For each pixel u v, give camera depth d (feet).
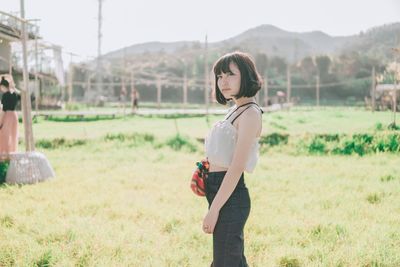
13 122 28.66
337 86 296.30
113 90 248.73
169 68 341.00
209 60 339.98
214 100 8.16
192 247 13.79
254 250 13.41
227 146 7.29
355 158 33.88
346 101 253.65
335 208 18.49
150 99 302.86
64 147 40.68
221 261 7.24
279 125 60.13
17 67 82.69
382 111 111.14
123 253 12.89
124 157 34.96
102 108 141.18
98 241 13.64
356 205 18.63
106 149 40.01
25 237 14.25
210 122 74.02
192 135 46.26
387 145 36.50
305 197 20.35
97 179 25.11
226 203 7.20
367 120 67.41
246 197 7.45
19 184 24.07
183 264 12.25
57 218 16.37
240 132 7.10
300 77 304.91
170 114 98.68
